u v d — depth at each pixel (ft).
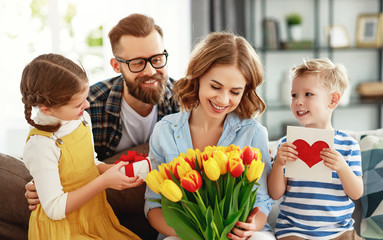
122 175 3.95
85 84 3.96
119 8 11.19
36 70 3.82
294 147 4.13
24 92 3.91
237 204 3.42
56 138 4.04
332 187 4.40
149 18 5.47
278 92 13.41
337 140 4.57
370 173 5.16
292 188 4.53
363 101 12.42
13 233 4.63
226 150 3.55
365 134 5.57
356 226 5.11
